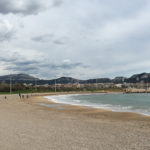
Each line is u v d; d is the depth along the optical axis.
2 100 50.94
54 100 57.78
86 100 60.19
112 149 8.72
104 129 13.12
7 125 14.30
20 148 8.83
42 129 13.02
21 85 136.62
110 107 35.28
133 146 9.16
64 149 8.70
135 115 22.69
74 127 13.85
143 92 183.50
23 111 25.83
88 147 9.00
